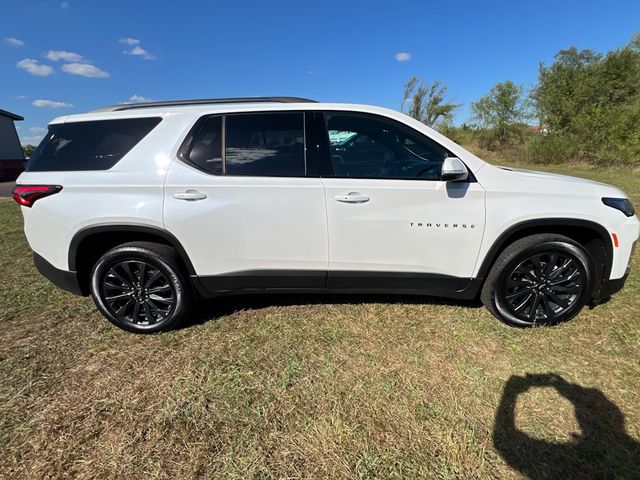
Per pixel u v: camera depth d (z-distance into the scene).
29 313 3.35
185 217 2.78
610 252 2.84
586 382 2.37
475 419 2.09
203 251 2.85
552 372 2.46
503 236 2.82
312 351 2.73
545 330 2.95
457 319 3.12
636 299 3.39
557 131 20.53
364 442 1.95
